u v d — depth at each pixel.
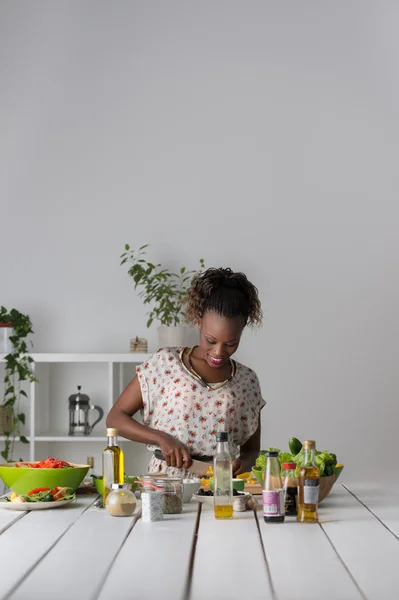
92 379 4.61
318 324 4.60
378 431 4.55
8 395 4.60
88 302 4.64
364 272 4.61
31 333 4.61
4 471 2.23
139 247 4.66
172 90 4.73
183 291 4.61
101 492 2.29
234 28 4.75
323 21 4.75
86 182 4.70
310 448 1.96
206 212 4.66
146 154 4.70
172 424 2.42
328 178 4.67
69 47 4.77
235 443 2.51
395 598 1.26
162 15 4.77
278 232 4.64
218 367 2.41
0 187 4.70
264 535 1.76
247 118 4.70
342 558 1.53
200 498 2.15
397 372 4.57
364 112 4.70
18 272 4.67
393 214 4.64
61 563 1.51
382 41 4.73
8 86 4.75
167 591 1.30
